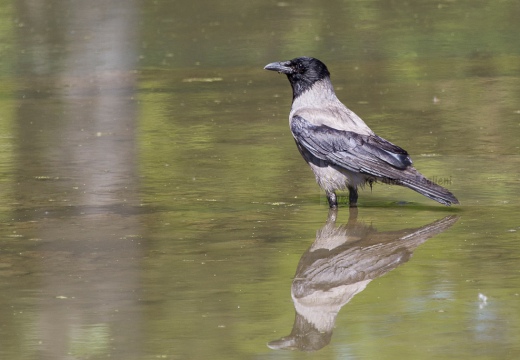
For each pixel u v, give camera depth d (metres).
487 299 9.51
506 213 12.93
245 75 25.06
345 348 8.36
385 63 26.56
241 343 8.51
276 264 10.82
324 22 33.12
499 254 11.06
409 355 8.12
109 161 16.44
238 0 37.69
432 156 16.45
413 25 32.25
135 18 34.22
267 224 12.60
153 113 20.67
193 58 27.67
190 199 13.90
